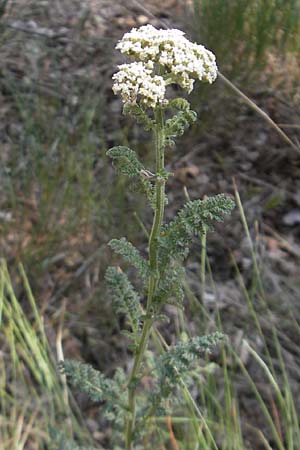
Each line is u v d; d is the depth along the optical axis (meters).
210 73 1.43
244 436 2.46
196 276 3.03
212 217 1.47
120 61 4.01
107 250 2.98
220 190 3.42
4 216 3.09
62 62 4.00
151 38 1.38
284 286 2.94
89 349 2.75
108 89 3.88
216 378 2.60
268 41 3.55
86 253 3.01
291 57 3.75
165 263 1.52
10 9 4.00
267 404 2.54
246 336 2.71
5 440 2.13
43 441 2.31
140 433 1.75
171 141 1.42
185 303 2.88
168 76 1.42
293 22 3.57
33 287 2.89
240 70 3.58
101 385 1.72
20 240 2.90
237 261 3.09
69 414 2.23
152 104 1.32
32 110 3.59
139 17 4.24
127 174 1.45
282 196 3.39
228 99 3.63
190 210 1.49
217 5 3.47
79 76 3.91
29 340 2.23
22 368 2.56
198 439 1.96
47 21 4.24
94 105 3.46
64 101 3.74
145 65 1.36
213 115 3.63
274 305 2.80
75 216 3.02
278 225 3.30
